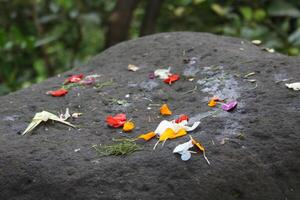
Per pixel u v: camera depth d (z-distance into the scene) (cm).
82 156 135
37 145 141
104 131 147
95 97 164
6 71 297
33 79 317
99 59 188
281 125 140
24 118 155
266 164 134
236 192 128
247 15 285
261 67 163
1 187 133
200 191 126
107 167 131
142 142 139
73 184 129
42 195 130
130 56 185
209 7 302
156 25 312
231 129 140
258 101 149
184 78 168
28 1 313
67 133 147
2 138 145
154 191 126
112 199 125
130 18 284
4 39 269
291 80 155
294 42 263
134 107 157
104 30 364
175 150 132
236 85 157
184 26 319
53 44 344
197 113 149
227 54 174
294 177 135
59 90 169
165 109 152
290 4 302
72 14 304
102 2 332
